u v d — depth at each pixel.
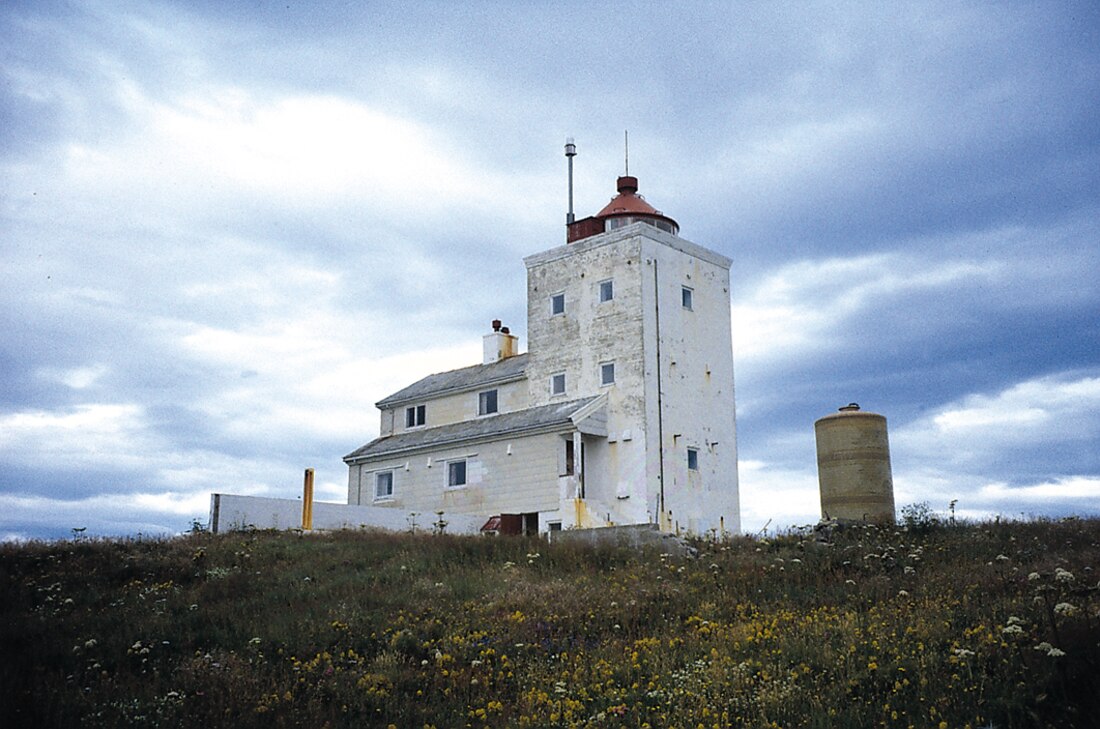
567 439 38.03
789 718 13.48
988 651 14.52
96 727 13.73
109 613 20.31
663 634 18.31
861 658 15.27
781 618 18.30
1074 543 24.12
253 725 13.95
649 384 37.56
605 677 16.12
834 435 33.78
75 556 26.42
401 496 43.62
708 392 40.41
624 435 37.50
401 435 46.53
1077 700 12.56
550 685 15.97
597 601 20.70
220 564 25.81
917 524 28.86
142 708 14.56
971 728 12.10
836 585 21.33
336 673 16.44
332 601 21.05
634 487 36.72
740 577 22.58
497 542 28.28
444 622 19.56
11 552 26.34
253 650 17.62
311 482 34.69
